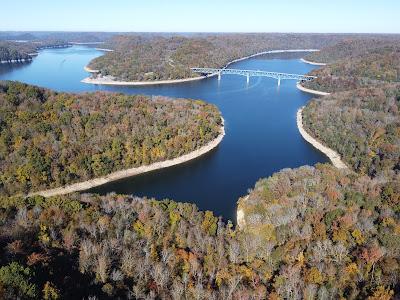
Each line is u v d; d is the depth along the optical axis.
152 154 155.38
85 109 170.62
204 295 68.31
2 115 149.38
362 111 198.25
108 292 66.50
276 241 86.38
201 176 147.50
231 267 77.25
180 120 177.88
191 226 93.50
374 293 65.00
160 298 68.81
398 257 76.69
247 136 193.88
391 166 141.50
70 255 76.25
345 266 74.12
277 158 166.12
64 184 138.75
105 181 143.88
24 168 132.25
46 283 61.59
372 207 97.38
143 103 189.12
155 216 93.88
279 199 105.12
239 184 140.25
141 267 74.38
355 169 154.00
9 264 62.78
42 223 83.75
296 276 70.50
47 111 161.50
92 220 89.00
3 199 98.12
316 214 92.69
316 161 163.50
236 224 109.75
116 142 150.50
